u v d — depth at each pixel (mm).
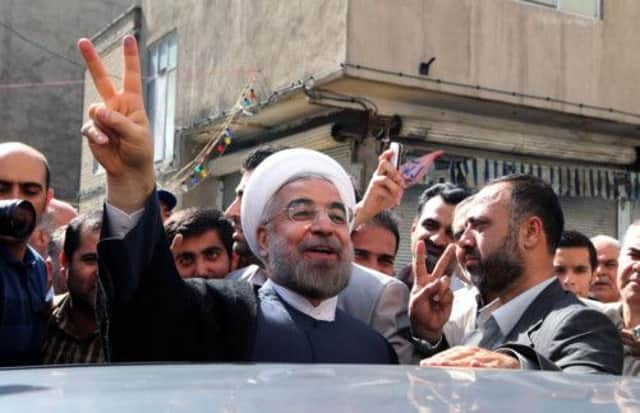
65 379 1081
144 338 2100
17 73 19047
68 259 3078
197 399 913
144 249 2074
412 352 2941
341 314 2662
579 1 11273
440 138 10758
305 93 9961
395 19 9859
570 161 11953
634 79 11523
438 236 3947
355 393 960
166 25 13805
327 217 2477
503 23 10578
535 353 2055
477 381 1087
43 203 3480
